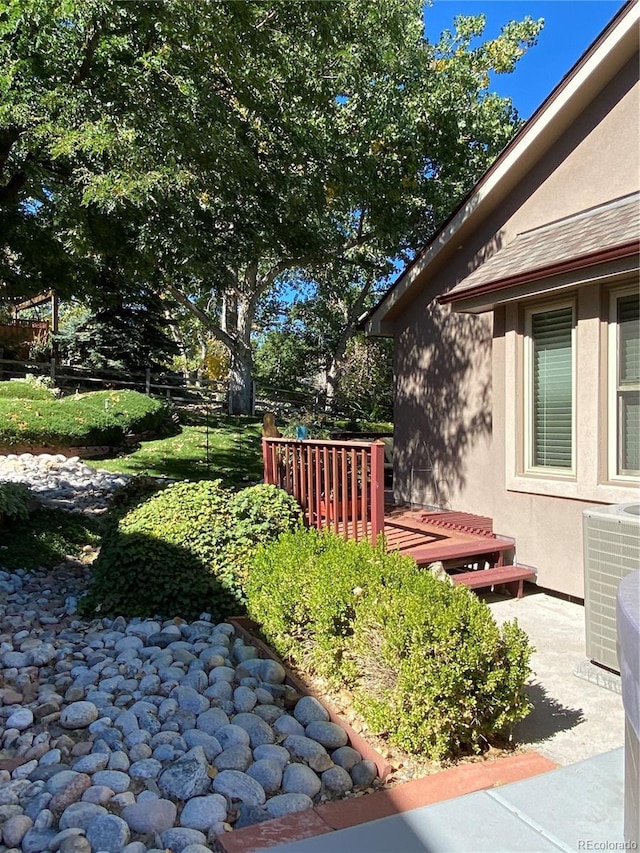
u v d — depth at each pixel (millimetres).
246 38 6809
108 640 3977
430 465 7102
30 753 2660
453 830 2047
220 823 2191
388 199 14688
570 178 5281
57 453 12289
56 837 2072
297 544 4160
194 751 2600
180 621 4258
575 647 3918
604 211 4809
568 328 4801
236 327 20562
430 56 15844
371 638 2904
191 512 4758
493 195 5996
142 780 2467
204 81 6824
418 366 7277
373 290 24016
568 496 4691
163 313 20719
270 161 8133
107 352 19438
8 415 11984
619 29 4602
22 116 5594
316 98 8414
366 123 13477
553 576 4879
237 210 7930
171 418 16359
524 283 4621
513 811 2146
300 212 8648
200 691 3271
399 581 3305
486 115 15070
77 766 2514
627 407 4391
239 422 17844
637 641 1130
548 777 2365
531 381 5156
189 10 5902
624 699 1248
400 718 2637
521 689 2939
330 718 2967
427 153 15109
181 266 7812
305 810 2230
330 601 3246
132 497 6113
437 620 2693
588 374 4520
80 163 6492
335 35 8734
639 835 1258
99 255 8008
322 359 26391
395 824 2094
